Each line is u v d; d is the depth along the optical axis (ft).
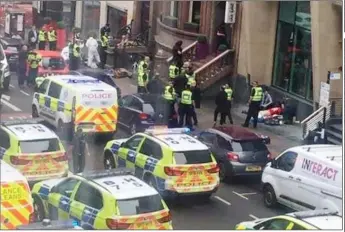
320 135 118.52
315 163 93.20
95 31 133.08
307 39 132.36
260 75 136.77
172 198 96.63
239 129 109.91
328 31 123.24
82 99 111.04
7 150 92.38
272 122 128.16
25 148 92.12
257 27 135.54
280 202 97.30
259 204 99.66
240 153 105.09
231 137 106.32
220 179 105.91
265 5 134.21
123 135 119.03
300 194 94.53
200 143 99.19
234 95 138.72
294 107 131.03
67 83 112.88
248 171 105.09
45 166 92.58
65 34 132.98
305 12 132.46
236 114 133.08
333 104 119.65
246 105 136.67
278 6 134.21
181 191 95.71
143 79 128.26
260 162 105.50
